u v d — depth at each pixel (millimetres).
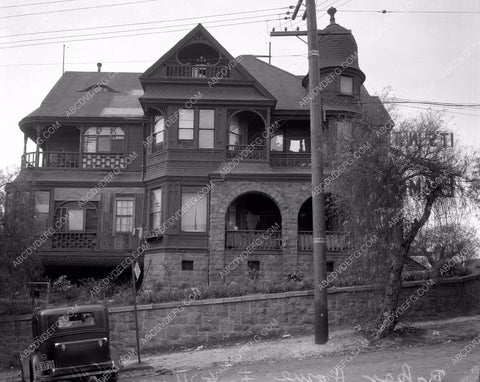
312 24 15695
